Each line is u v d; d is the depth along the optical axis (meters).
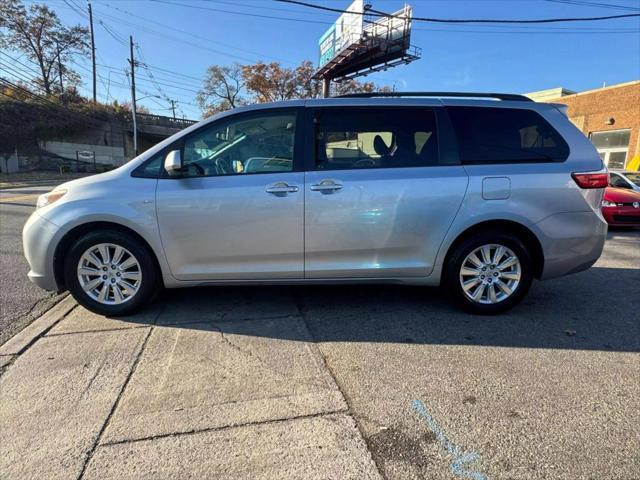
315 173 3.67
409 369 2.97
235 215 3.62
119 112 54.22
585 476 2.02
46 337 3.44
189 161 3.73
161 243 3.66
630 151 20.88
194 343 3.34
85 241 3.66
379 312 4.00
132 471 2.04
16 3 49.47
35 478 2.00
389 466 2.08
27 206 11.69
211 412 2.48
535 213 3.74
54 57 53.19
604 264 5.98
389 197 3.66
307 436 2.29
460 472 2.04
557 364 3.06
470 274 3.87
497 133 3.85
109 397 2.62
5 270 5.42
